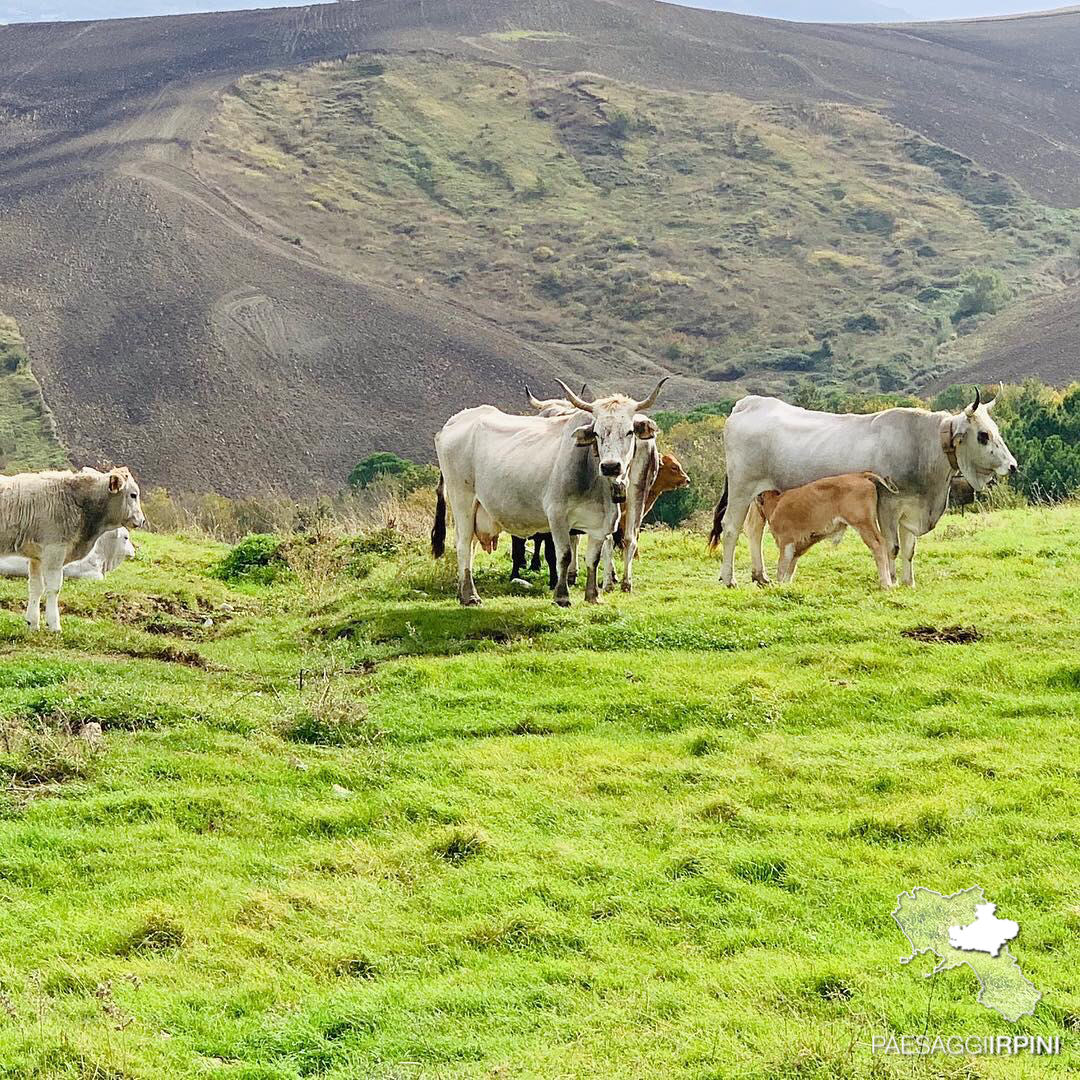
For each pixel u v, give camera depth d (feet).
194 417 437.99
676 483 61.26
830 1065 22.77
